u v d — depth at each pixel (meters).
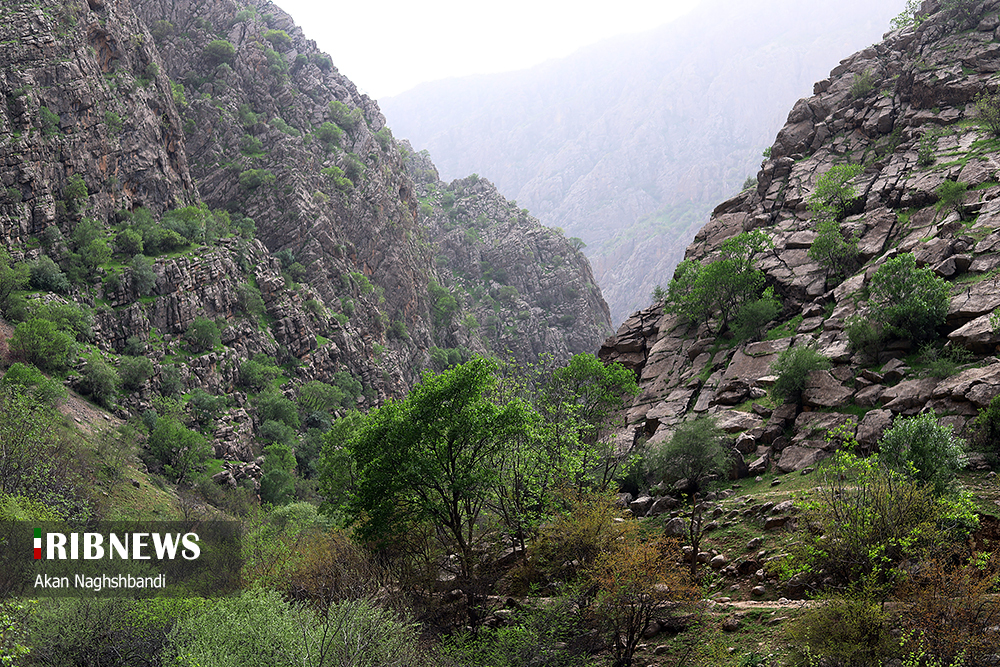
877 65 79.12
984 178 52.12
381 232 170.25
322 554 26.86
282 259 136.12
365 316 147.62
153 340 90.81
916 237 50.06
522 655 19.20
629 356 62.56
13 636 17.03
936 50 72.56
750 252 59.25
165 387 83.31
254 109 164.25
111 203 104.81
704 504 31.39
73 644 18.42
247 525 36.50
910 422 25.36
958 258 42.75
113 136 107.75
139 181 111.88
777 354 47.78
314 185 153.38
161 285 95.44
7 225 86.19
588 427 36.03
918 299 38.28
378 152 188.00
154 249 102.00
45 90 97.75
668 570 21.06
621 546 22.42
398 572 25.55
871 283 42.09
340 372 121.12
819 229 56.12
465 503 27.08
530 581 25.12
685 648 19.17
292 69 188.12
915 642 14.60
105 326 86.38
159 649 18.73
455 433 25.75
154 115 121.00
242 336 104.75
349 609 17.97
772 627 18.73
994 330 34.44
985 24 71.69
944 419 30.73
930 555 17.23
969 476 26.08
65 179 97.06
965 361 35.12
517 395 36.19
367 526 26.06
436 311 193.38
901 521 18.22
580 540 24.56
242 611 18.02
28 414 37.44
